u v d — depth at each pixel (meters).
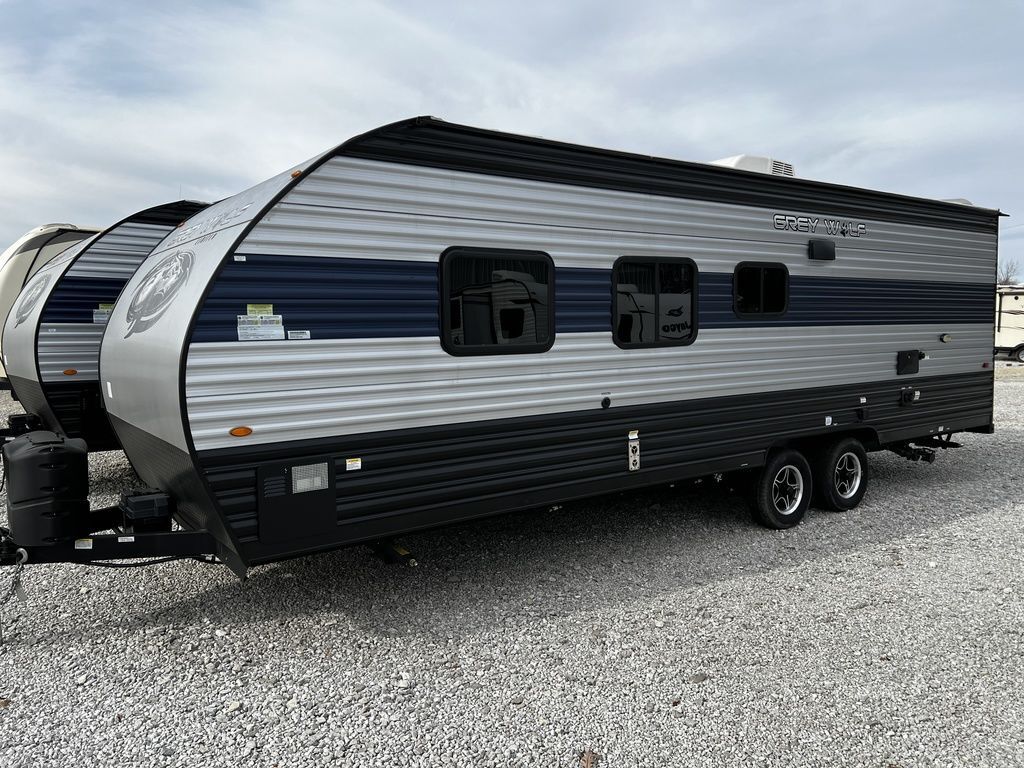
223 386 3.38
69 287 6.62
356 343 3.74
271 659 3.64
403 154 3.84
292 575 4.73
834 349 6.08
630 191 4.77
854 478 6.41
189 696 3.29
